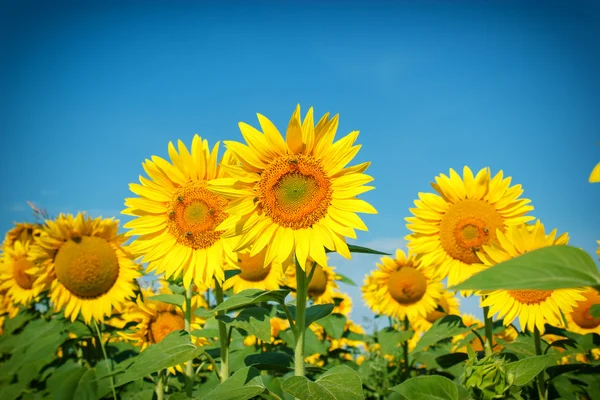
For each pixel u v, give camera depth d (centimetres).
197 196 95
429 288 159
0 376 134
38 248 130
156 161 96
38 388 138
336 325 154
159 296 100
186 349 86
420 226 118
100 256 128
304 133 82
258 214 83
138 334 128
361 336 167
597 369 93
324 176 82
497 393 67
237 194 83
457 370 108
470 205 115
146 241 96
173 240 96
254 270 139
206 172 97
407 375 142
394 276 160
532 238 93
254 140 83
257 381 74
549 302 97
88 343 137
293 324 78
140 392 114
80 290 128
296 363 77
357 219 79
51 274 131
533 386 98
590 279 40
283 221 82
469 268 114
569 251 41
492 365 67
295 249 82
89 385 118
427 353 133
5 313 180
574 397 94
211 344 117
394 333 141
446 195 117
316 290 174
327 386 67
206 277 93
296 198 82
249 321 83
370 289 171
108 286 130
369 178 80
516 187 114
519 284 40
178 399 94
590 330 130
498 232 94
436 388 67
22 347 135
